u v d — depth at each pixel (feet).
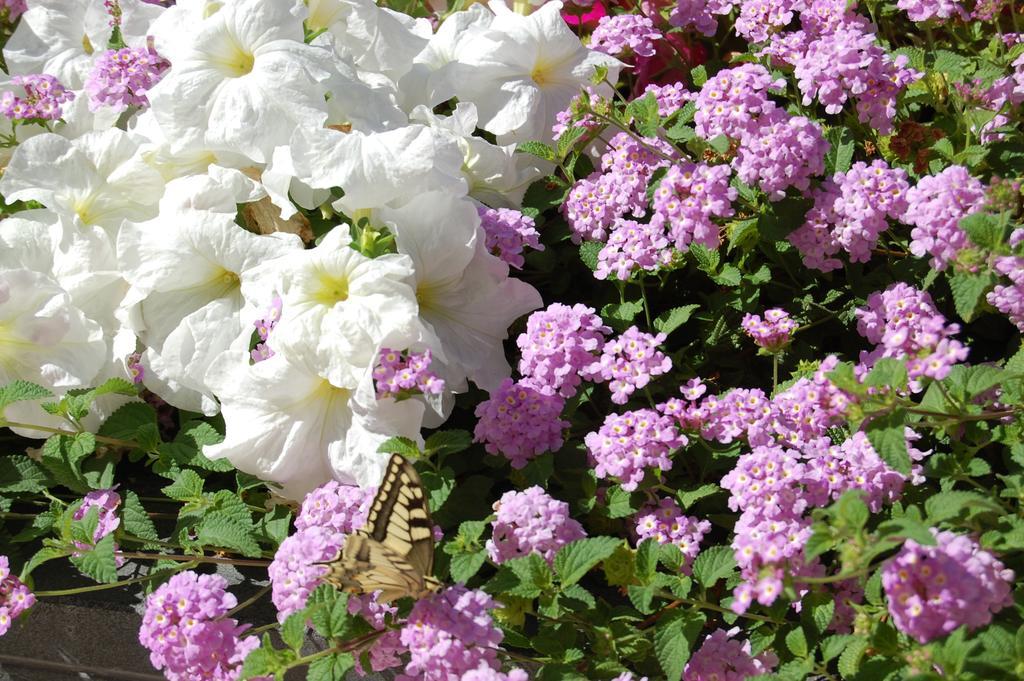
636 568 2.35
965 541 2.22
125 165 2.68
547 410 2.47
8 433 2.77
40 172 2.66
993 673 2.19
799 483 2.35
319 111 2.58
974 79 2.64
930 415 2.38
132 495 2.54
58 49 2.91
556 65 2.85
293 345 2.47
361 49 2.80
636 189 2.65
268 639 2.32
